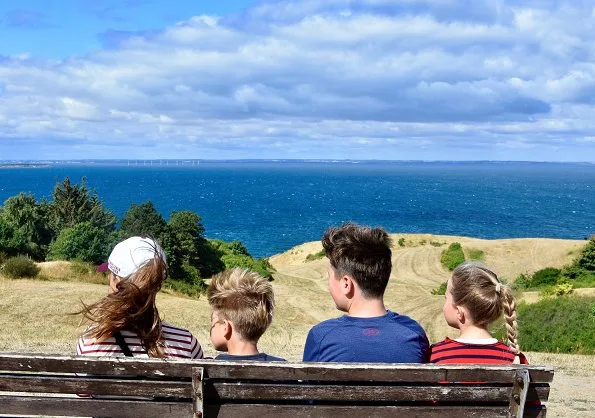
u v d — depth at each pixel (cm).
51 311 2625
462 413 323
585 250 5719
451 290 396
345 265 375
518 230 16912
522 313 3097
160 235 6206
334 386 318
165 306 3488
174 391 317
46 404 319
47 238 6562
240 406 320
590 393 1223
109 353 349
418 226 17425
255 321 354
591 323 2689
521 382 320
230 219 18950
